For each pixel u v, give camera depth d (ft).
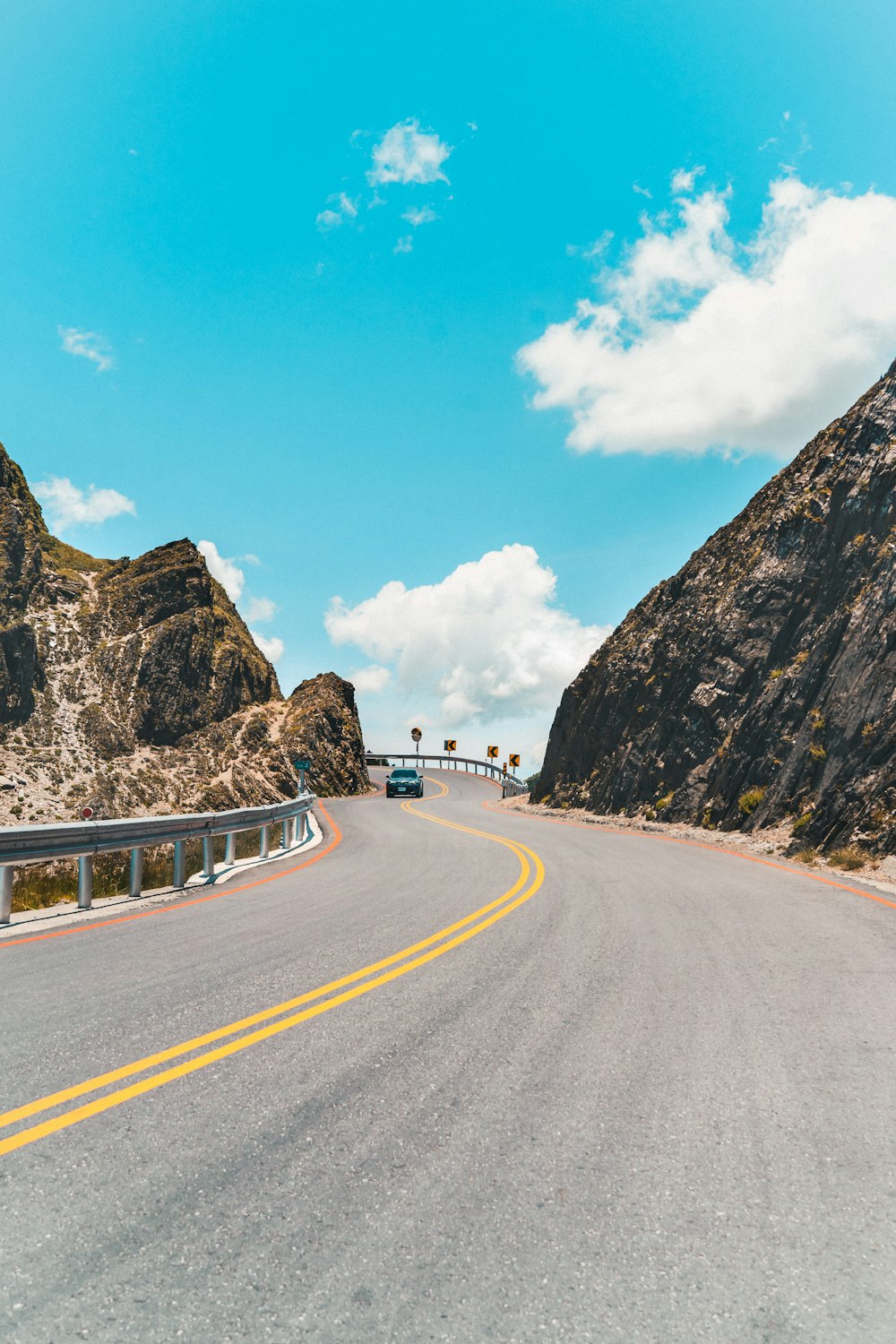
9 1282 7.73
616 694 127.44
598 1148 10.91
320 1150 10.70
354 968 21.57
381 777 363.97
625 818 101.14
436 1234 8.70
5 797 237.86
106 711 301.02
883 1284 8.02
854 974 21.63
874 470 90.43
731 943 25.76
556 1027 16.39
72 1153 10.50
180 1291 7.62
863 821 55.06
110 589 361.92
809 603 93.25
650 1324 7.30
